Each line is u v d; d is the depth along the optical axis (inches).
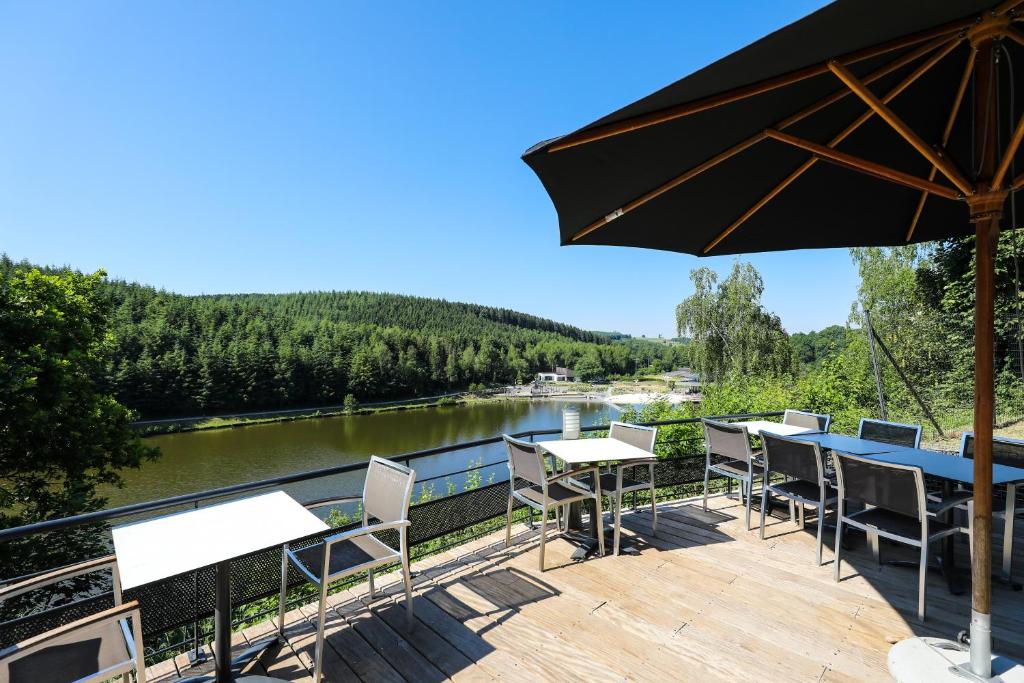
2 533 70.4
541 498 123.0
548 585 111.0
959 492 123.6
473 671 81.3
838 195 92.6
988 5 43.3
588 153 63.9
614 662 82.7
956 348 358.3
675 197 83.3
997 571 113.7
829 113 72.5
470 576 116.3
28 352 483.8
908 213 101.6
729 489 189.9
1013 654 82.2
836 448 129.3
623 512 160.7
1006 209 90.4
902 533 98.5
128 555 63.7
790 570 116.7
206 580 92.9
